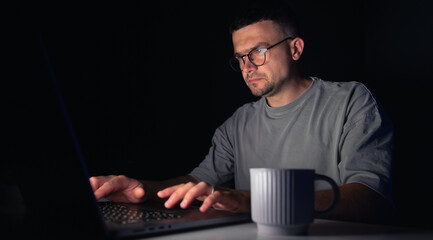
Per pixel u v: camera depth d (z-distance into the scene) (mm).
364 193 966
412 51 2449
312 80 1619
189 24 2041
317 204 849
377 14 2607
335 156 1392
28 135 672
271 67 1481
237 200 756
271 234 625
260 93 1532
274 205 605
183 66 1999
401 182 2127
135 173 1782
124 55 1796
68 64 1621
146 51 1872
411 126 2256
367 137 1249
